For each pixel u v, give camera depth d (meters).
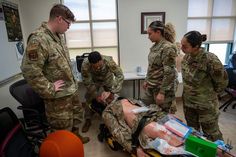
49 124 1.84
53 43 1.61
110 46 3.47
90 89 2.50
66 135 1.53
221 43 3.79
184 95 1.81
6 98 2.25
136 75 3.27
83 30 3.35
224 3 3.56
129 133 1.71
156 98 2.12
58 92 1.65
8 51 2.36
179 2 3.32
